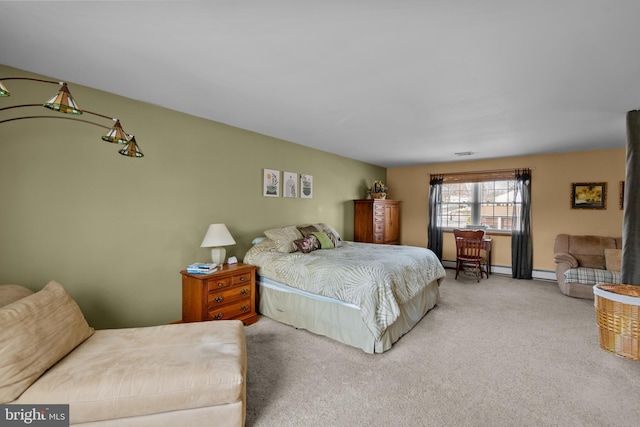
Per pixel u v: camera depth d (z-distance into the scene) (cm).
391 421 163
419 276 309
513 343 259
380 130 357
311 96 253
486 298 394
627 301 227
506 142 410
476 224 570
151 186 275
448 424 160
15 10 141
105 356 157
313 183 469
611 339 237
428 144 429
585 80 215
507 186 539
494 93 241
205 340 177
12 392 125
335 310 265
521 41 166
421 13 142
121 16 146
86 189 236
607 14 140
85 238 235
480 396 185
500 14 142
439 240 593
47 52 183
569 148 446
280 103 270
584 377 205
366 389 192
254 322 310
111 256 249
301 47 176
